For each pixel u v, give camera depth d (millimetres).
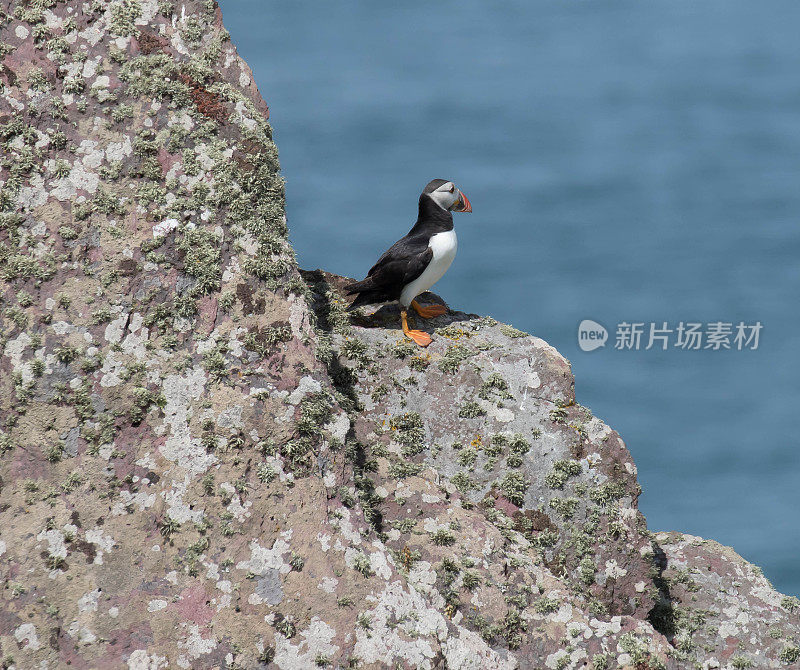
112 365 11180
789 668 13438
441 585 12023
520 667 11828
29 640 10172
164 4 12641
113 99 12016
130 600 10438
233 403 11266
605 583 13133
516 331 15203
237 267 11875
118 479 10852
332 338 14602
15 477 10734
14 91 11758
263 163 12344
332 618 10688
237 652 10391
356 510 11539
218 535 10812
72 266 11414
